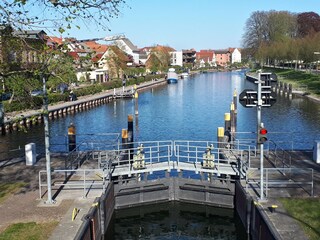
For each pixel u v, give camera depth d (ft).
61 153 76.18
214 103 210.79
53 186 57.77
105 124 156.15
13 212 48.75
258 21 405.80
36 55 42.09
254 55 412.77
